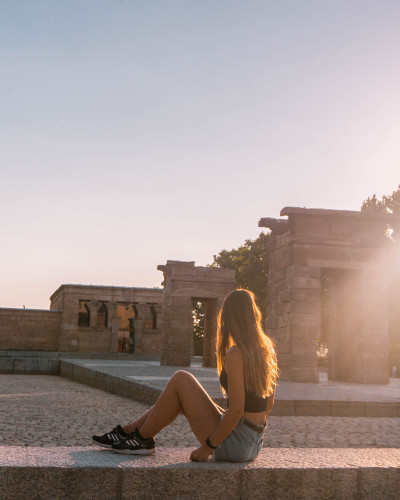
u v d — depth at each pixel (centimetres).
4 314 4941
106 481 446
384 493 482
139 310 5150
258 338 489
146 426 498
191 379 500
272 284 2358
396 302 3994
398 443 980
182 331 3347
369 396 1451
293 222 2216
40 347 4981
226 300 502
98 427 1128
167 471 455
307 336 2153
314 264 2200
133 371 2322
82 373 2555
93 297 5069
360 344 2217
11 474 431
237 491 462
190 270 3409
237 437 482
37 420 1212
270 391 502
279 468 470
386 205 4703
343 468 478
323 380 2333
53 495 437
